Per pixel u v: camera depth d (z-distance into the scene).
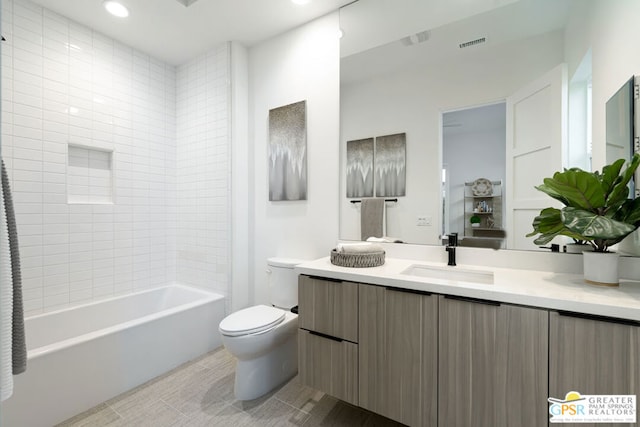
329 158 2.18
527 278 1.35
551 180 1.18
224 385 1.92
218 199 2.61
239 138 2.57
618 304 0.96
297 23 2.29
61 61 2.18
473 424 1.16
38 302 2.07
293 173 2.34
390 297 1.34
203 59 2.72
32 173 2.05
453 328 1.20
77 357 1.65
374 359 1.38
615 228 1.02
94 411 1.66
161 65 2.85
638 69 1.16
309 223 2.28
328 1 2.05
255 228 2.61
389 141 1.94
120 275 2.55
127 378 1.86
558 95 1.46
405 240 1.88
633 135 1.19
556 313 1.03
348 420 1.60
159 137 2.84
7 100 1.93
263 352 1.78
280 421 1.59
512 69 1.58
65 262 2.21
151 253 2.78
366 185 2.03
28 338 1.98
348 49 2.09
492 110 1.63
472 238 1.68
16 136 1.97
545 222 1.32
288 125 2.37
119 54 2.53
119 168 2.55
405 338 1.30
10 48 1.94
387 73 1.95
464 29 1.72
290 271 2.23
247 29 2.37
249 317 1.83
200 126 2.75
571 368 1.01
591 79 1.38
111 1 2.03
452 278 1.61
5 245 0.82
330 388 1.51
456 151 1.73
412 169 1.86
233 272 2.53
